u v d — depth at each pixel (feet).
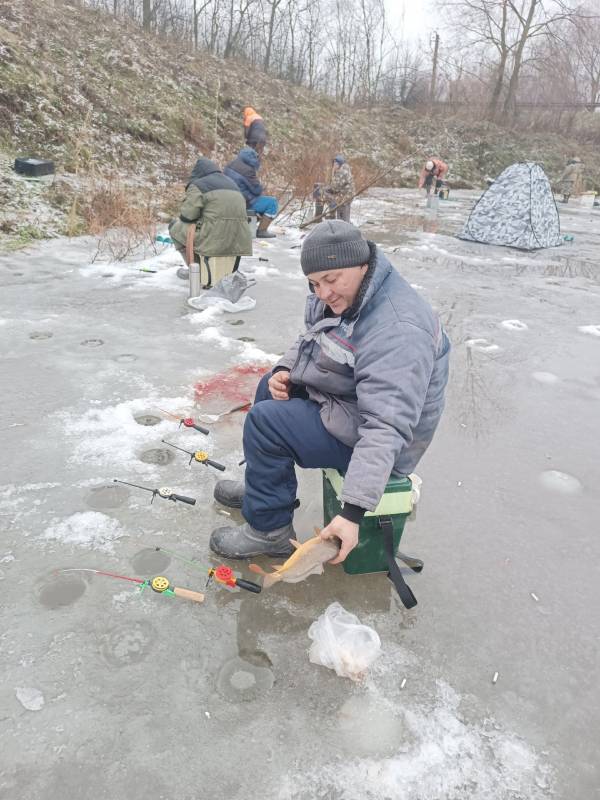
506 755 5.45
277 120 58.44
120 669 6.05
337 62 100.17
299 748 5.39
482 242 34.35
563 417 12.51
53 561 7.45
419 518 8.85
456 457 10.68
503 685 6.18
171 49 59.00
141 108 41.42
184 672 6.05
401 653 6.46
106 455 9.78
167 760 5.23
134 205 29.40
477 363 15.24
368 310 6.10
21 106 32.50
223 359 14.12
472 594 7.41
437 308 19.94
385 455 5.75
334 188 34.53
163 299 18.45
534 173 33.50
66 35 43.60
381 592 7.31
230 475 9.48
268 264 24.47
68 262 22.12
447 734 5.61
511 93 95.81
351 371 6.37
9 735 5.36
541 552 8.30
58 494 8.72
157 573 7.36
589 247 35.55
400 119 85.05
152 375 12.97
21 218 25.38
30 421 10.69
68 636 6.39
